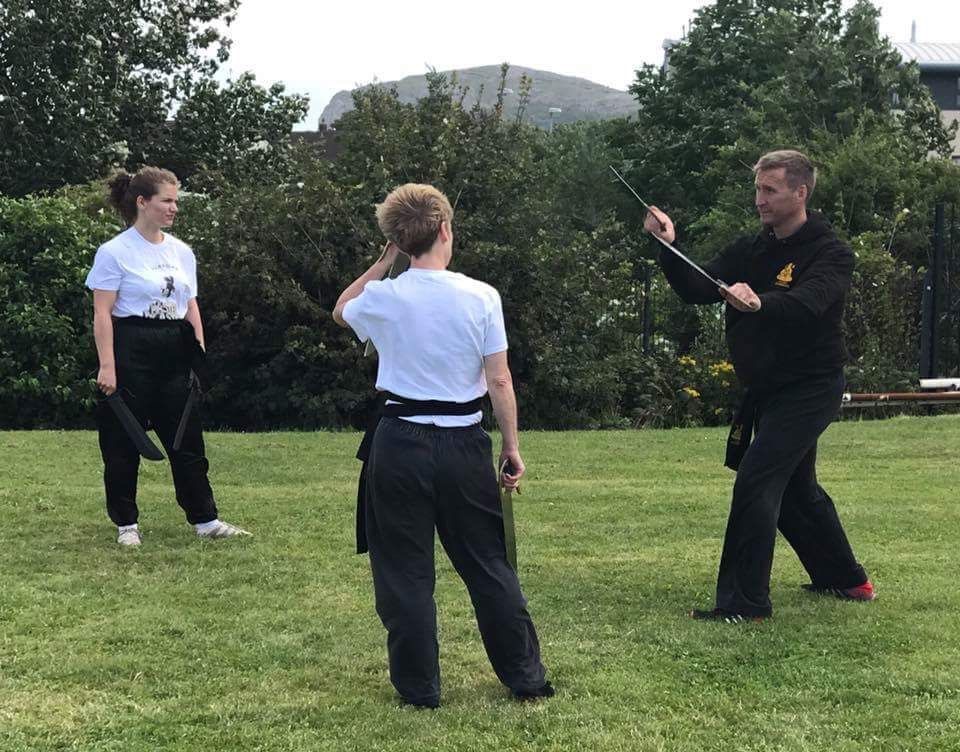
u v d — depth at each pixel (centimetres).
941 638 466
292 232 1329
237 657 440
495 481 393
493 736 365
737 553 495
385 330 386
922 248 1847
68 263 1262
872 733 370
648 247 3023
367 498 396
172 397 629
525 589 545
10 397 1243
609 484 843
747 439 519
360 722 376
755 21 3266
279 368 1320
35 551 602
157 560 591
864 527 690
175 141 2516
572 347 1420
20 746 354
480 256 1320
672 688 411
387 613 389
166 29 2527
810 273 489
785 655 447
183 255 638
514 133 1459
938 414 1379
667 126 3419
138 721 377
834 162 2125
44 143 2333
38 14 2316
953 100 5178
